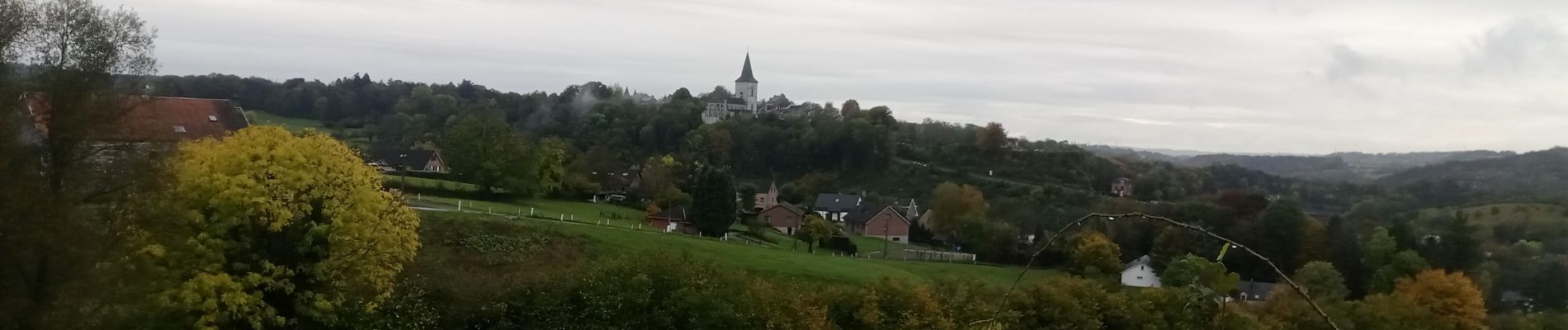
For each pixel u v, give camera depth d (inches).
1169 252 2087.8
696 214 2477.9
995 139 4493.1
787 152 4601.4
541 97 6003.9
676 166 3853.3
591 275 1050.1
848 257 2317.9
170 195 798.5
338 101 5078.7
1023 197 3563.0
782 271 1681.8
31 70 676.7
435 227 1555.1
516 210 2290.8
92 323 733.9
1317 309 222.8
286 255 887.7
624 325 970.1
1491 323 1717.5
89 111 681.0
